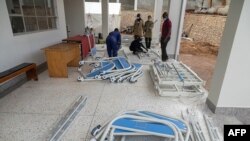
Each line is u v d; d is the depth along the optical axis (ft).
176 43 18.76
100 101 9.32
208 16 30.42
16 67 10.55
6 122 7.40
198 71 15.75
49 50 12.16
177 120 6.98
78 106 8.64
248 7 6.63
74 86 11.27
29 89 10.70
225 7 28.73
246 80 7.73
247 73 7.61
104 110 8.43
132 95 10.15
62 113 8.12
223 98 8.04
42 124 7.29
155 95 10.20
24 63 11.62
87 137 6.57
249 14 6.73
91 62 15.03
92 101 9.31
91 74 12.70
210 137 6.63
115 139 6.42
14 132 6.80
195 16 33.78
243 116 8.30
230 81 7.75
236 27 6.95
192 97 9.96
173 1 17.28
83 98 9.52
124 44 27.25
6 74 9.21
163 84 10.69
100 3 31.45
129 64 14.16
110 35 17.38
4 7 10.37
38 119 7.63
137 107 8.79
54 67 12.55
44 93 10.18
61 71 12.63
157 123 6.53
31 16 13.61
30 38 13.03
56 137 6.43
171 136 5.80
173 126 6.16
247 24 6.88
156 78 11.60
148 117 6.75
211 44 30.01
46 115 7.93
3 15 10.34
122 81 12.14
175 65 13.75
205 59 20.57
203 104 9.28
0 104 8.85
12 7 11.41
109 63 14.46
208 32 30.63
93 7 31.78
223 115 8.26
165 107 8.87
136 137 6.53
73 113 8.01
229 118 8.02
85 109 8.48
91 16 32.32
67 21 29.22
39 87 11.02
